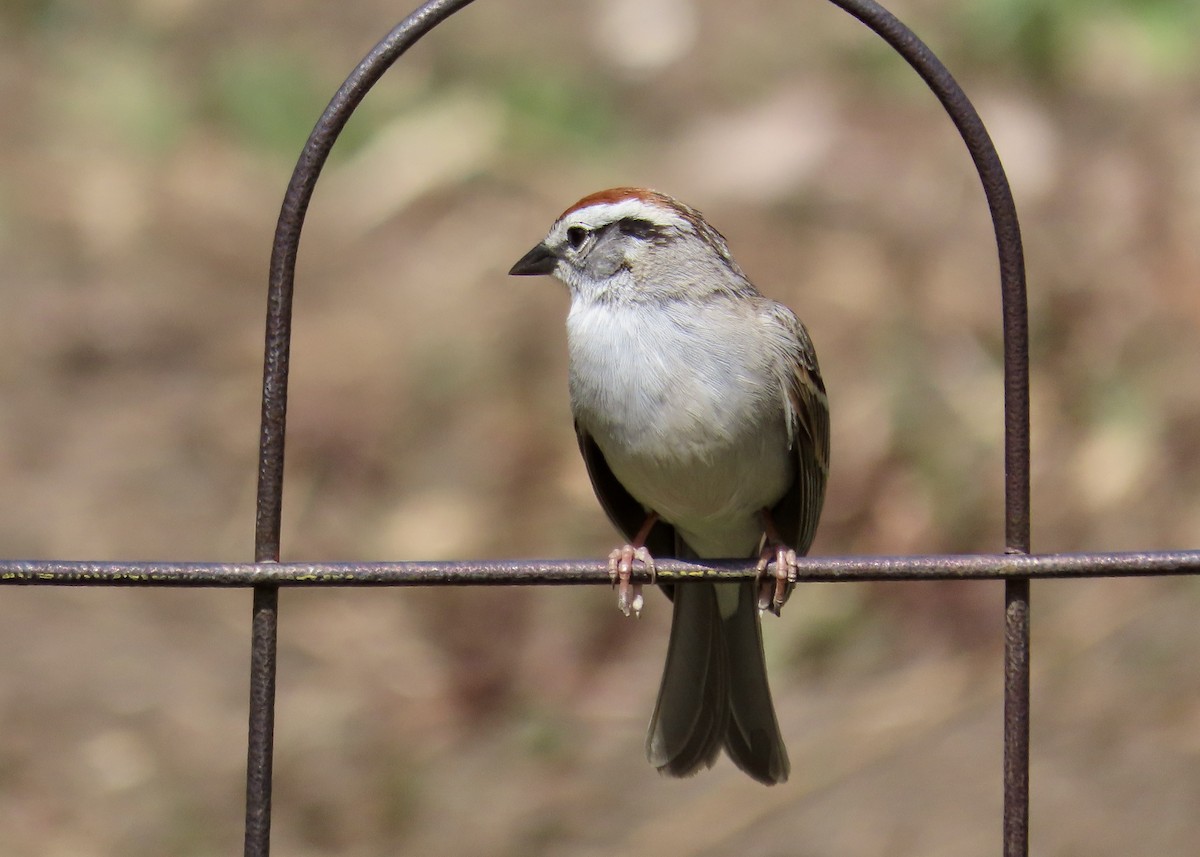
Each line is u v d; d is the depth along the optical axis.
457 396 12.43
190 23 17.02
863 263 12.85
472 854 9.18
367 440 12.12
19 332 13.36
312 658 10.82
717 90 15.23
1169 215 12.70
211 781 9.78
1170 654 9.75
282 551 11.33
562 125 15.00
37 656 10.69
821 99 14.72
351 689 10.55
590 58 15.83
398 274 13.62
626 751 10.02
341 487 11.88
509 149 14.77
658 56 15.71
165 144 15.52
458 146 14.77
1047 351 11.97
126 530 11.46
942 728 9.66
